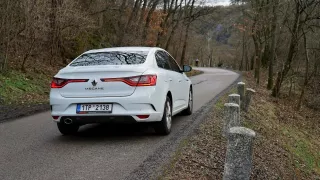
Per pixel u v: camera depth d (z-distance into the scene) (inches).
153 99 243.8
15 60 659.4
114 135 278.5
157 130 269.1
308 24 808.9
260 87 1023.0
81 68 250.4
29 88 566.6
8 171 193.6
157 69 264.8
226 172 173.2
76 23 745.0
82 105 243.8
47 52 801.6
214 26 1841.8
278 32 980.6
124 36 1098.7
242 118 432.1
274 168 293.9
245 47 2207.2
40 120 357.1
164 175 186.9
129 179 180.7
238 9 1334.9
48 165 203.8
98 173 189.6
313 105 940.0
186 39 1768.0
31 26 607.2
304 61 1010.7
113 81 240.2
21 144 253.8
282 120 661.9
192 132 288.8
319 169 478.9
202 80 1019.3
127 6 1159.6
